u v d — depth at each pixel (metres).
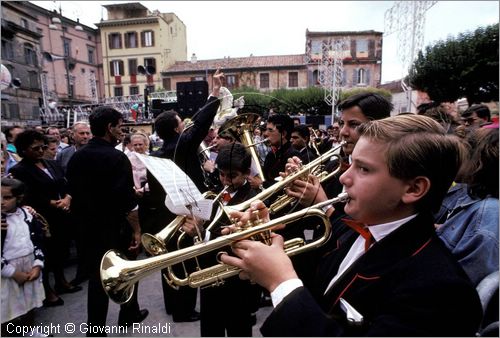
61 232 3.42
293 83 25.00
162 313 2.99
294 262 1.31
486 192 1.33
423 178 0.81
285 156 2.85
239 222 1.12
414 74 13.33
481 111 4.16
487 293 1.10
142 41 25.84
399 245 0.86
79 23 27.50
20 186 2.65
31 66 21.69
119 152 2.54
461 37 12.73
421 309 0.72
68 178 2.54
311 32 25.22
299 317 0.80
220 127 2.45
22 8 22.25
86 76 28.20
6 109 19.45
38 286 2.69
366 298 0.85
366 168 0.86
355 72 25.45
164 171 1.38
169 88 25.47
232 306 1.85
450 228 1.43
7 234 2.52
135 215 3.19
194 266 2.30
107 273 1.29
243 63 25.72
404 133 0.83
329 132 9.66
